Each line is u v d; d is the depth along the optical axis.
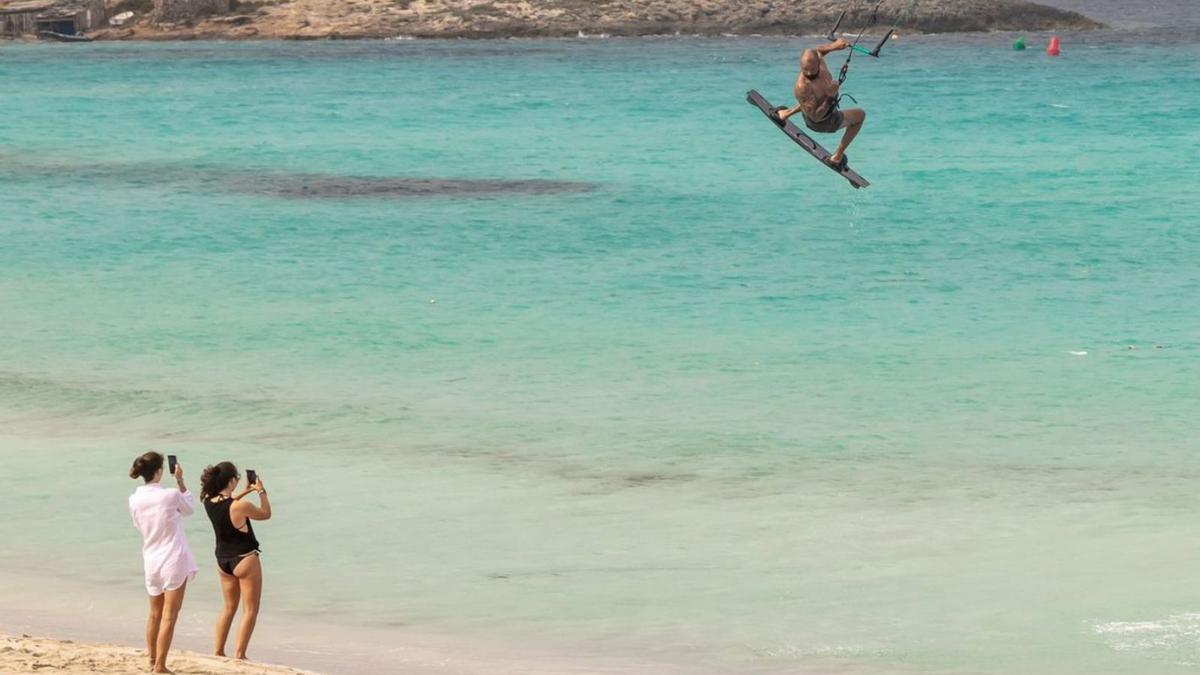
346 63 183.25
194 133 119.88
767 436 37.56
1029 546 28.91
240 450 36.56
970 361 45.84
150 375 44.62
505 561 28.33
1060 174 91.44
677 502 32.16
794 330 50.91
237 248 68.81
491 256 66.62
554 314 53.94
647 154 105.25
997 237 70.38
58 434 38.06
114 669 19.83
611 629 24.70
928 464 34.91
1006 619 24.89
